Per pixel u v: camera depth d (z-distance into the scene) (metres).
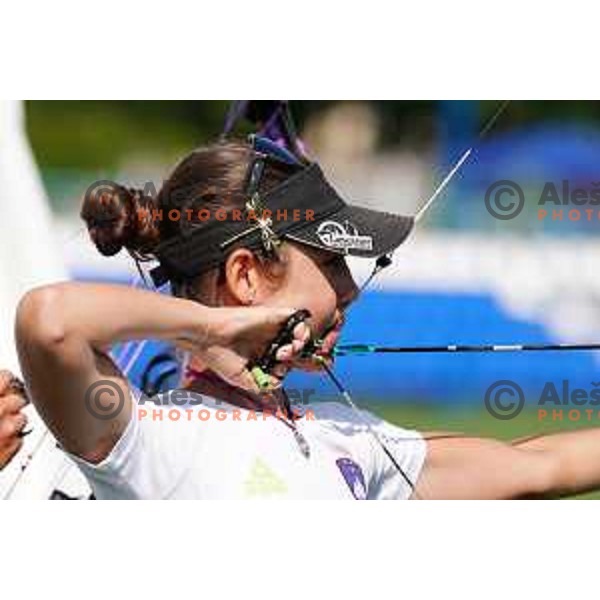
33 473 8.77
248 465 6.57
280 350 6.37
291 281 6.72
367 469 7.32
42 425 8.77
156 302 6.02
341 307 6.95
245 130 12.78
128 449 6.17
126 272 15.39
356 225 6.84
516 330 18.64
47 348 5.73
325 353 6.92
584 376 18.31
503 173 20.98
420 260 18.66
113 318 5.86
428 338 18.34
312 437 7.05
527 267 18.88
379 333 18.31
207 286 6.73
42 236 10.21
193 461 6.43
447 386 18.09
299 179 6.78
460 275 18.67
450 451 7.75
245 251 6.65
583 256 18.97
